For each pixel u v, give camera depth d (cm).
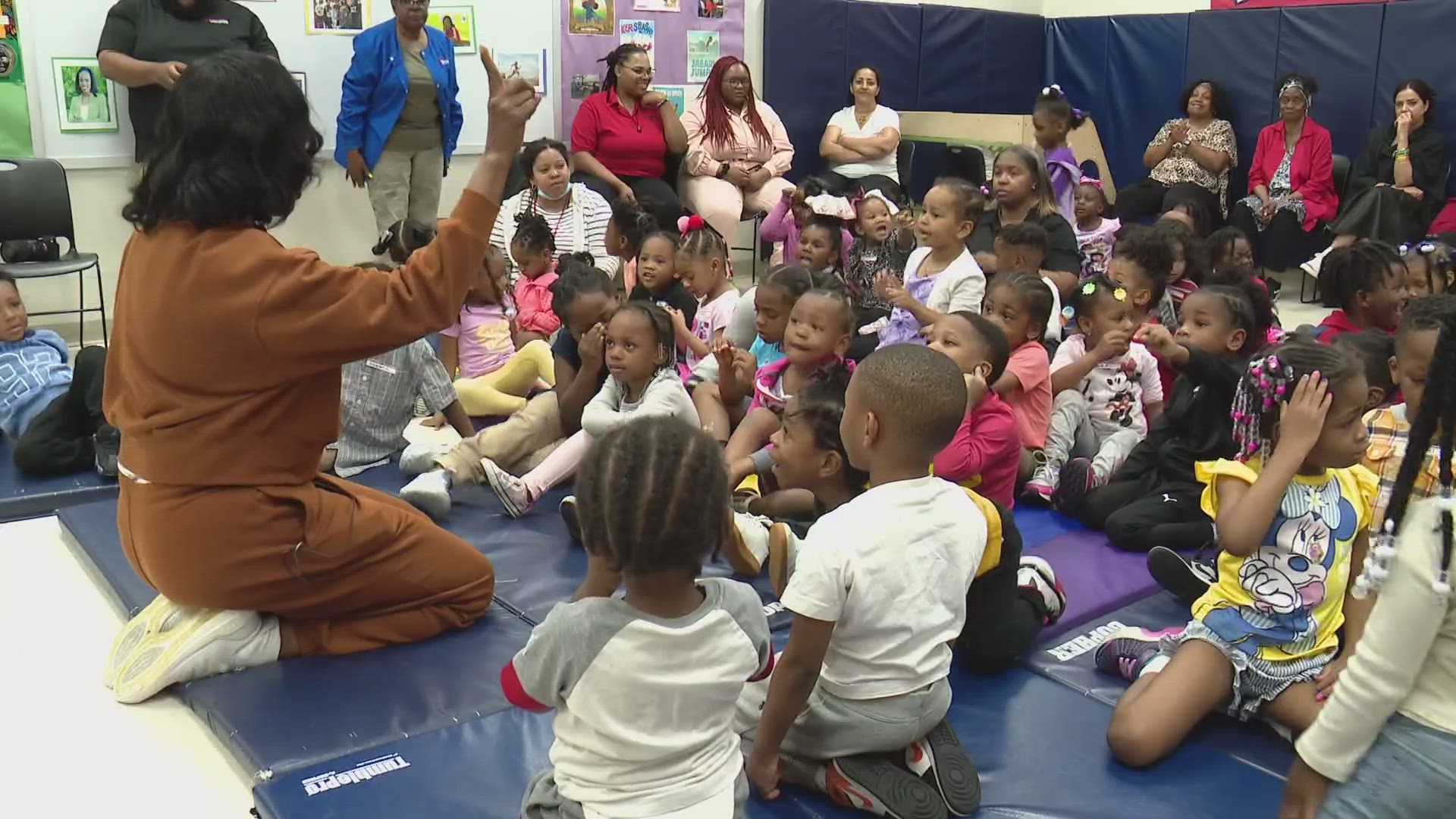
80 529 310
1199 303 330
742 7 754
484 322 453
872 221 494
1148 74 868
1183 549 305
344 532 236
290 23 605
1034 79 930
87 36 555
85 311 541
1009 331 341
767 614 259
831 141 764
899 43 830
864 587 182
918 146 789
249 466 227
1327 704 143
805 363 319
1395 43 742
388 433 366
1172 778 203
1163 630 261
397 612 251
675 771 158
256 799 197
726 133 704
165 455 223
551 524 322
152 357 218
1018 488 350
